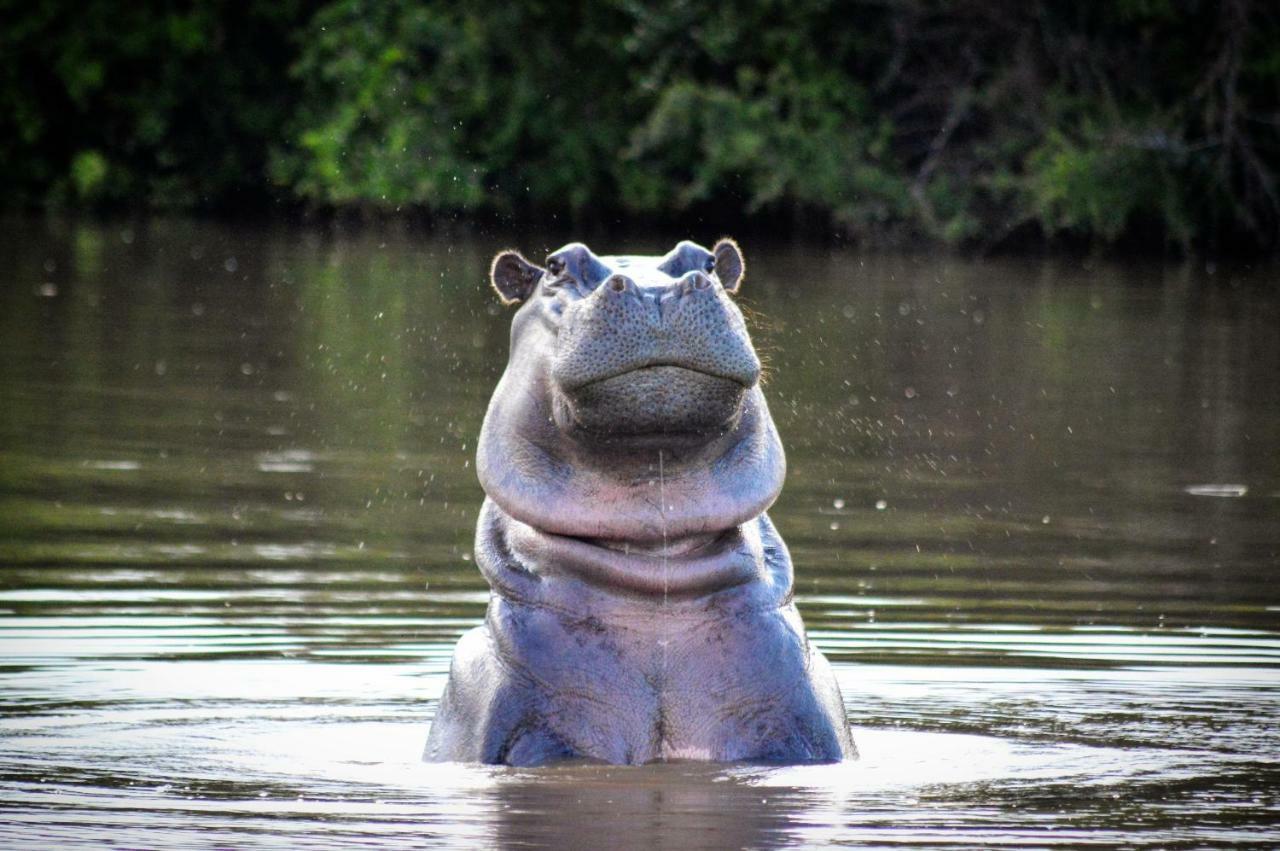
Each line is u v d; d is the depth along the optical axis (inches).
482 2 6181.1
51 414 2506.2
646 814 844.6
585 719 919.0
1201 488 2110.0
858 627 1417.3
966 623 1433.3
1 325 3420.3
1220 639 1384.1
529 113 6013.8
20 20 6476.4
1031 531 1844.2
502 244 5595.5
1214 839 839.1
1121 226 5162.4
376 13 6348.4
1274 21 5201.8
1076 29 5467.5
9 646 1316.4
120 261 4773.6
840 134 5585.6
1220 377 3014.3
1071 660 1312.7
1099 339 3476.9
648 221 5944.9
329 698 1183.6
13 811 876.0
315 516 1879.9
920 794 909.8
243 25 6638.8
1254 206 5280.5
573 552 927.7
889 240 5462.6
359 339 3403.1
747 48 5826.8
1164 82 5378.9
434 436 2416.3
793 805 864.3
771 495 935.0
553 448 931.3
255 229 6028.5
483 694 935.7
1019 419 2596.0
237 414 2546.8
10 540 1716.3
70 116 6658.5
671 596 922.7
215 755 1012.5
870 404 2714.1
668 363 864.3
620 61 6033.5
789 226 5684.1
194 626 1393.9
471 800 867.4
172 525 1814.7
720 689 925.8
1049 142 5270.7
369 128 6210.6
